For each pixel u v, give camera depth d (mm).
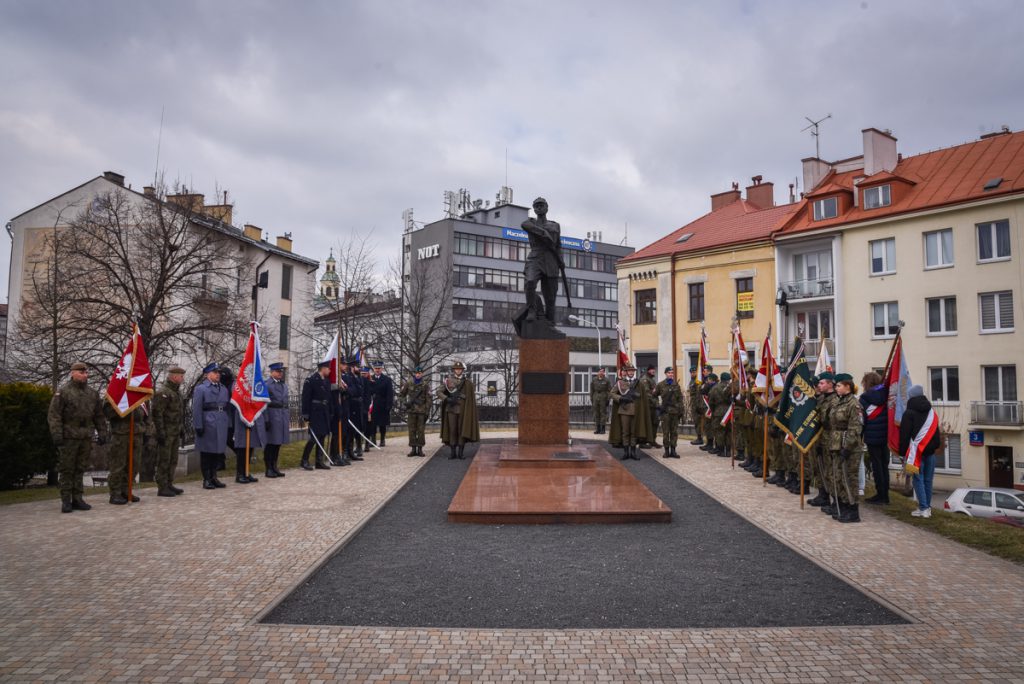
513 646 5148
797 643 5230
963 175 32406
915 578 6875
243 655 4949
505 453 14281
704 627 5602
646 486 12305
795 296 35875
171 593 6289
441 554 7855
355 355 19594
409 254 71062
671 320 40969
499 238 69062
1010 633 5434
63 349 23234
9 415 12984
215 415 12266
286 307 43938
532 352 15547
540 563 7496
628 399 16312
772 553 7941
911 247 32250
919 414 9852
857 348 33906
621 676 4652
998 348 29688
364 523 9258
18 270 36031
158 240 24484
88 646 5090
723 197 45812
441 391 16859
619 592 6520
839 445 9656
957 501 21766
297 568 7090
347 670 4719
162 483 11414
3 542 8156
